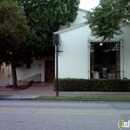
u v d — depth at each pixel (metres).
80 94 14.90
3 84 21.92
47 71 23.58
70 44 16.81
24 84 21.20
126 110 8.81
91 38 16.70
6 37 15.15
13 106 9.78
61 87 15.94
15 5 13.30
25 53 18.30
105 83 15.88
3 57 18.30
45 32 20.28
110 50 16.80
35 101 12.06
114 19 13.05
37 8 19.28
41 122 6.41
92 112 8.20
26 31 14.64
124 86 15.83
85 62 16.72
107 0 13.45
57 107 9.55
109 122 6.48
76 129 5.64
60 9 19.05
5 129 5.62
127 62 16.53
